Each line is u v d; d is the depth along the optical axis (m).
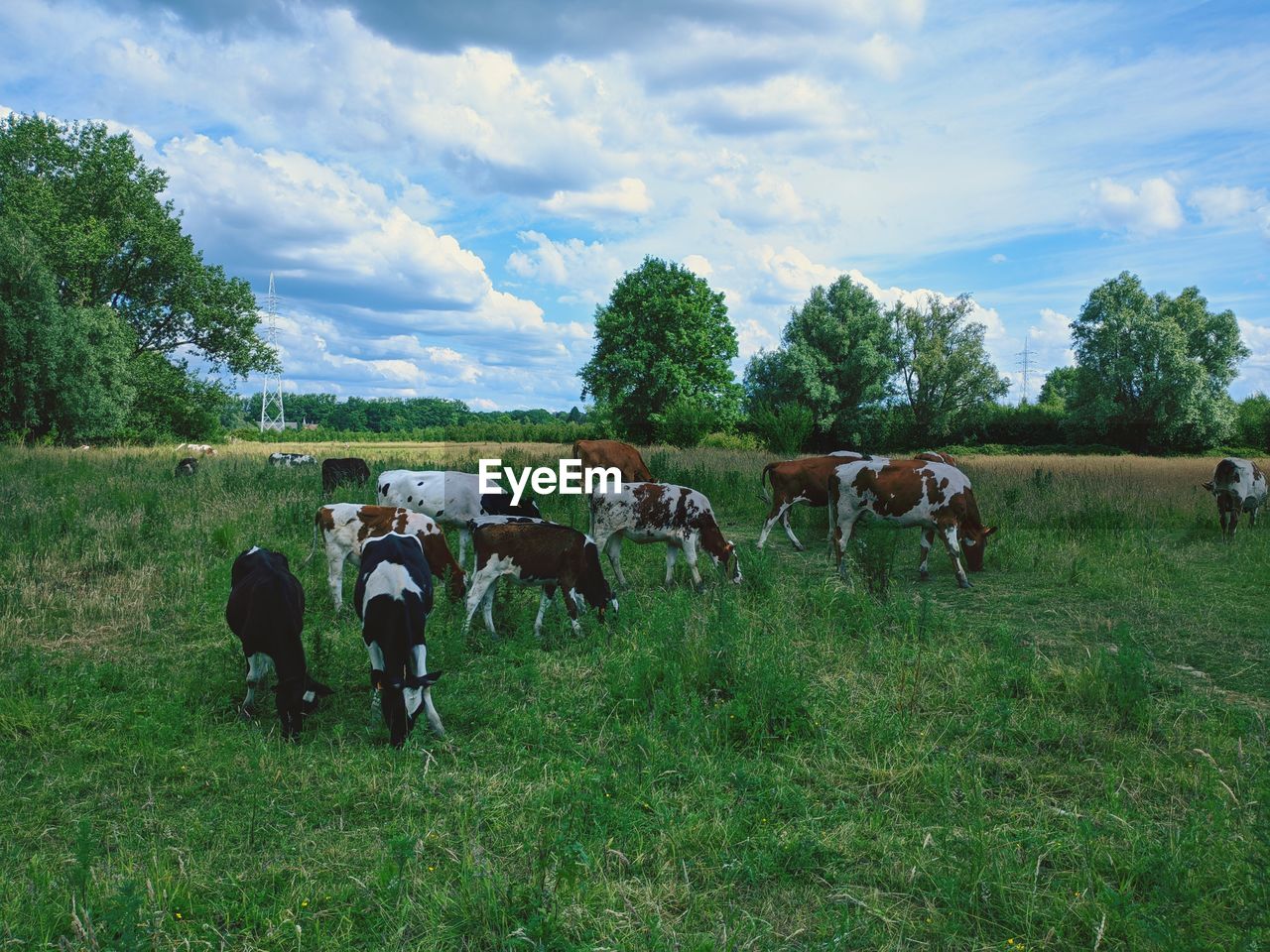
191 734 5.45
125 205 39.06
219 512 12.79
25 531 10.80
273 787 4.77
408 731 5.37
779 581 9.75
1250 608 8.71
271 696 6.16
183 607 8.28
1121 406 54.59
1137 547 11.63
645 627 7.67
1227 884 3.68
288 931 3.41
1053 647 7.44
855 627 7.77
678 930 3.49
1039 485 16.31
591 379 48.38
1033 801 4.62
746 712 5.57
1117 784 4.76
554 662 6.93
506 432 59.25
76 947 3.21
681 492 9.63
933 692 6.16
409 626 5.65
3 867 3.87
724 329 48.22
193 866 3.89
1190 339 55.88
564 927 3.42
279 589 5.73
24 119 38.09
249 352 42.75
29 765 4.98
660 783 4.80
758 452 27.56
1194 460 31.55
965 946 3.46
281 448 40.31
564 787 4.67
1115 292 55.94
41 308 30.83
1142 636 7.77
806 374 54.41
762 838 4.18
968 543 10.52
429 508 10.85
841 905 3.66
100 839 4.21
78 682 6.18
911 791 4.71
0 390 29.66
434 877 3.83
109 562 9.67
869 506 10.56
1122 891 3.69
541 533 7.69
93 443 33.78
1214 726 5.51
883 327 57.53
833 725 5.62
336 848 4.11
